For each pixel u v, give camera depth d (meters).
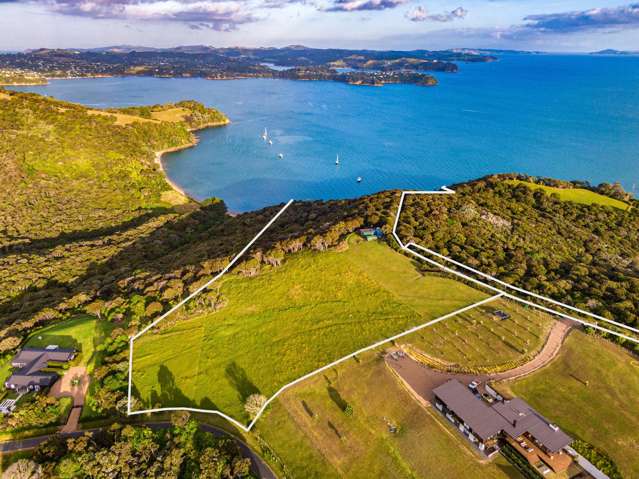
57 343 76.25
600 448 54.69
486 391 62.22
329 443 58.34
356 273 87.19
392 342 71.19
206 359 71.00
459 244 101.44
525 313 77.44
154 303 82.19
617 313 78.50
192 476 54.72
